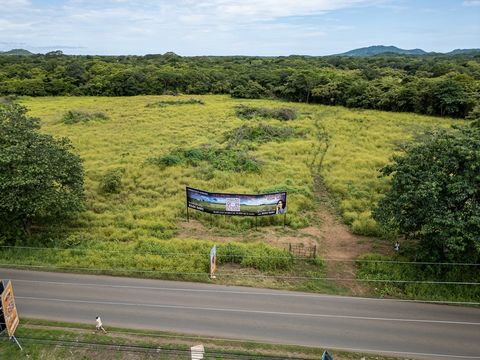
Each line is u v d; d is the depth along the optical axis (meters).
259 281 18.91
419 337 15.12
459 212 17.84
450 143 19.69
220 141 42.78
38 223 24.42
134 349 13.91
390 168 21.06
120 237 22.98
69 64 95.75
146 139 43.41
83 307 16.44
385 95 62.88
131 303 16.80
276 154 38.59
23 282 18.30
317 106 67.75
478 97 55.84
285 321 15.80
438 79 62.16
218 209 24.81
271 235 23.89
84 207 24.61
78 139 43.12
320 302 17.28
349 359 13.83
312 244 22.80
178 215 26.30
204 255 20.48
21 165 21.31
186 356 13.62
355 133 47.28
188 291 17.81
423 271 19.41
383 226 19.98
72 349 13.88
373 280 19.00
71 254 20.86
